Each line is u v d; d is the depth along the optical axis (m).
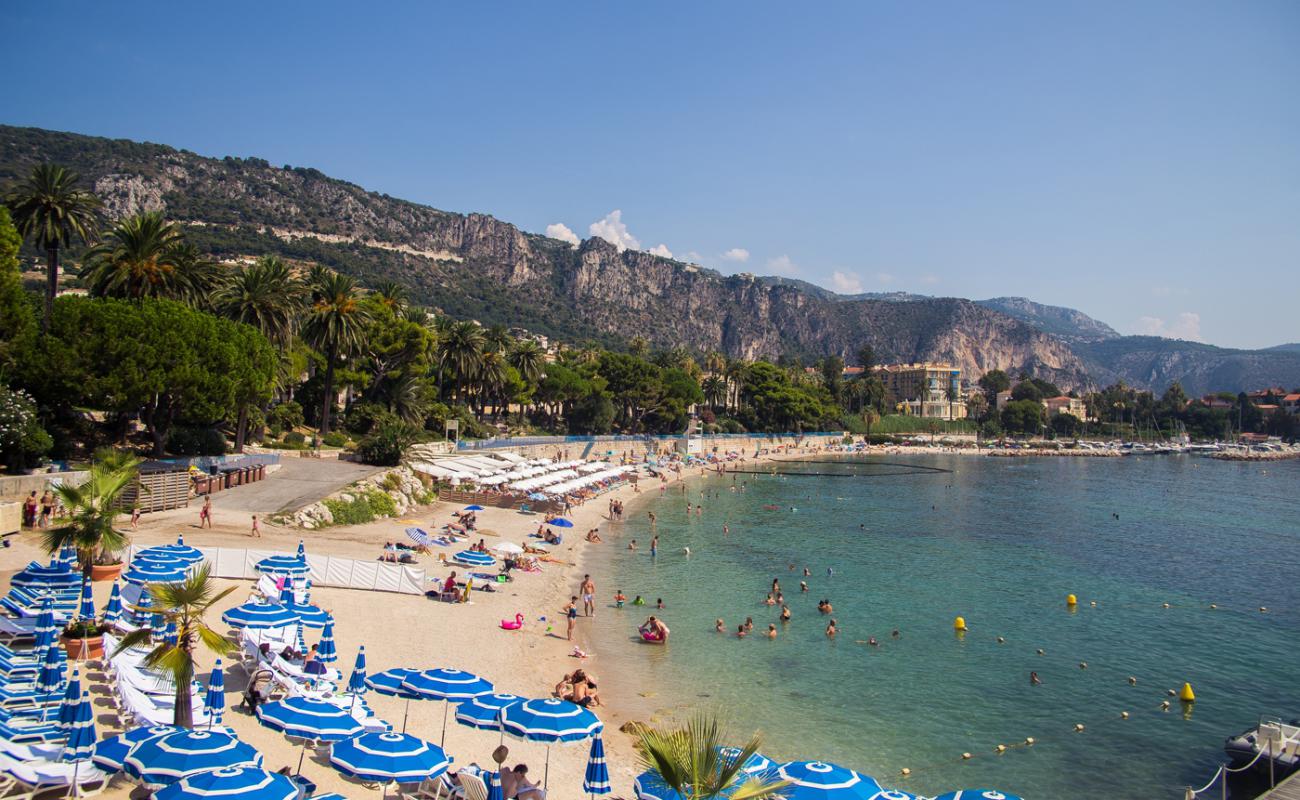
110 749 18.94
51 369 57.84
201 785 15.95
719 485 135.12
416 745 20.17
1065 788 28.80
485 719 23.12
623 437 164.75
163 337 62.53
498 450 119.31
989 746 32.06
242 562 41.75
